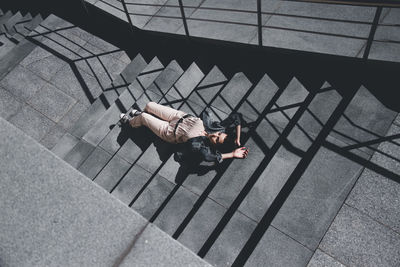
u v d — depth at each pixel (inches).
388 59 169.2
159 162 189.9
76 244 69.5
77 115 243.8
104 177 195.8
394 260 143.1
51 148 233.6
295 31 198.7
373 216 151.2
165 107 198.1
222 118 195.9
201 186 176.4
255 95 194.1
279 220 153.4
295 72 199.8
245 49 208.7
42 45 277.3
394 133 163.9
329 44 185.8
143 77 235.6
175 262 67.2
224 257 153.1
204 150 176.7
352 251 146.5
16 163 76.0
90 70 261.6
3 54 307.4
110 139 211.0
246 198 161.6
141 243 69.0
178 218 169.3
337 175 159.2
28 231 71.0
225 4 237.3
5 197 73.6
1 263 68.8
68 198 73.0
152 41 254.1
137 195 180.7
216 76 212.2
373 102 171.0
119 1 266.2
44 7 326.0
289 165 165.0
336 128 168.2
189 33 225.3
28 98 253.1
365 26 190.4
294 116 180.9
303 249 147.9
